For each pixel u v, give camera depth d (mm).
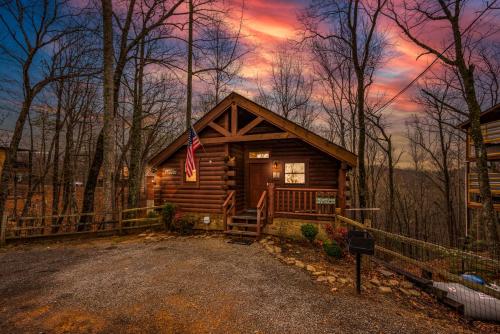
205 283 5172
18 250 7805
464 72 8906
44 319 3834
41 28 10141
